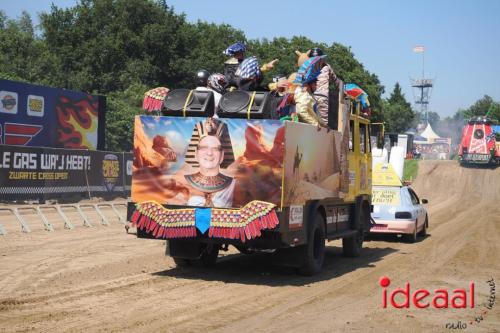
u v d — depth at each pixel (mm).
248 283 9641
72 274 9812
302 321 7199
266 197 9031
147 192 9680
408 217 16156
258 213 9008
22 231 15234
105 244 13672
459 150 60969
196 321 6992
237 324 6926
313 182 10078
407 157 67312
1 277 9359
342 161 11609
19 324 6613
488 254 14281
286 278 10242
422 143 102812
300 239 9664
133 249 13062
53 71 53688
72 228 16469
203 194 9383
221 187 9258
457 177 54625
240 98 9273
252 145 9102
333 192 11117
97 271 10188
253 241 9281
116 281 9367
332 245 15844
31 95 26828
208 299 8281
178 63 57688
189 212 9367
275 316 7402
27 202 21062
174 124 9539
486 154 58438
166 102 9695
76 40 58250
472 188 49656
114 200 25281
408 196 16766
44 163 21766
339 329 6898
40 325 6598
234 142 9195
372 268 11750
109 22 58719
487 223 24031
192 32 61531
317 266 10539
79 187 23688
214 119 9320
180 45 59938
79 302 7805
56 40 58656
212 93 9703
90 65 56500
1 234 14453
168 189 9570
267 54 68125
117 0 58719
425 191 48031
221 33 71312
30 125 26781
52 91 28047
